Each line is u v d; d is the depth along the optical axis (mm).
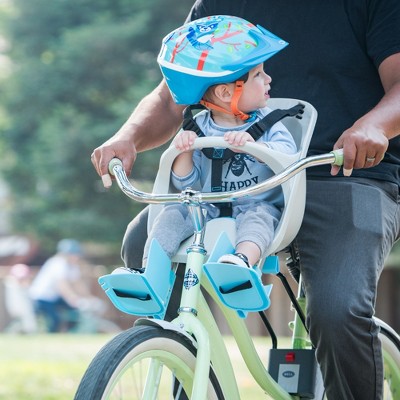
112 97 36250
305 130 5906
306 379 6375
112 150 6121
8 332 29938
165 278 5434
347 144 5426
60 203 36875
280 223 5621
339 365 5887
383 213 6113
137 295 5375
